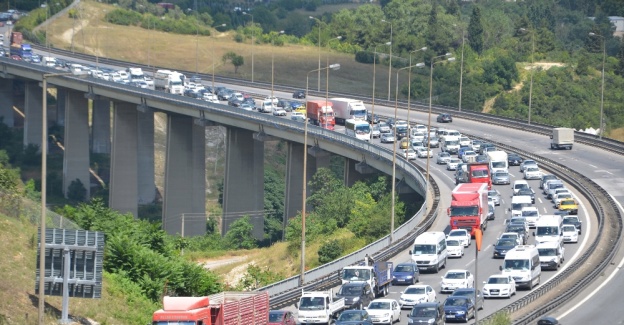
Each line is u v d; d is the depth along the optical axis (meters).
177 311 174.25
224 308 181.12
